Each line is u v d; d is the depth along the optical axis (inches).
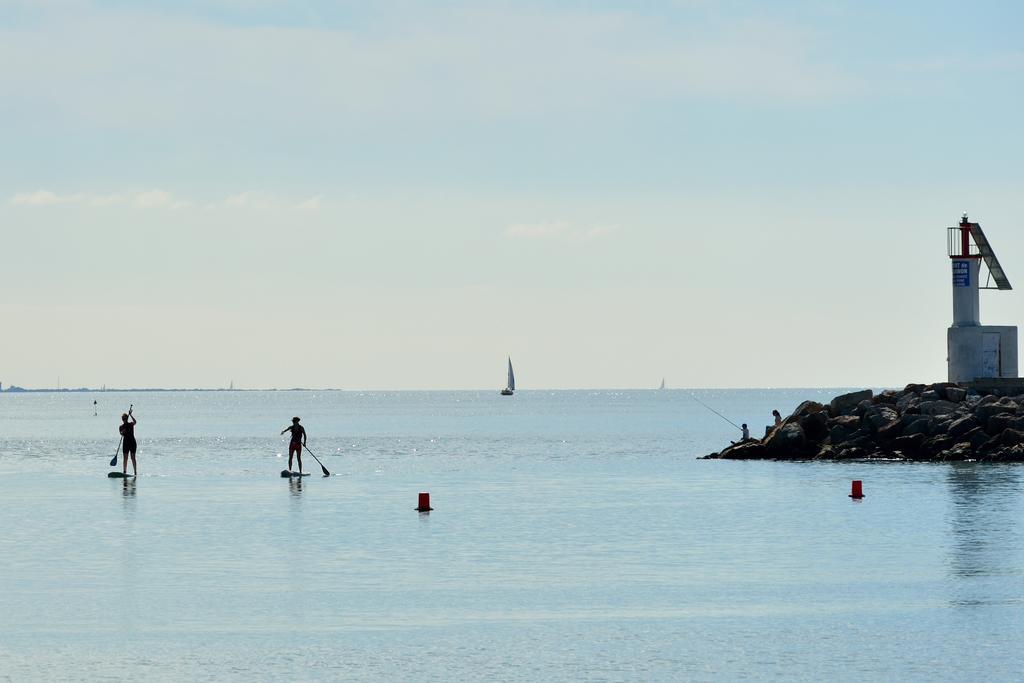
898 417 4229.8
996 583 1630.2
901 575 1694.1
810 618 1423.5
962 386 4515.3
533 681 1166.3
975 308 4665.4
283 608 1485.0
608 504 2667.3
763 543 2016.5
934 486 2997.0
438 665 1221.1
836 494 2844.5
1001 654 1251.2
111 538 2091.5
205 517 2407.7
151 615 1443.2
